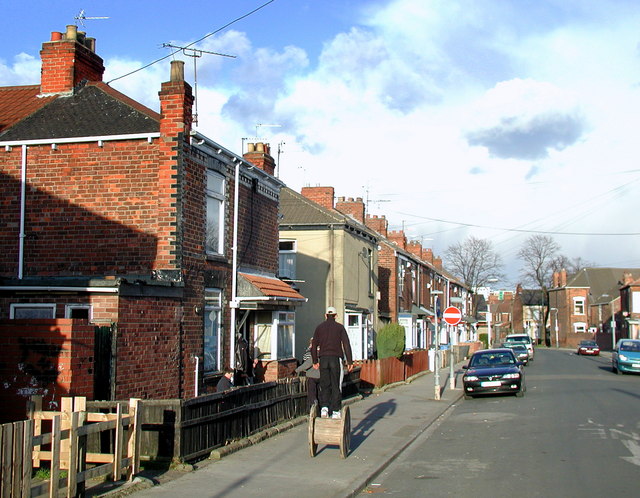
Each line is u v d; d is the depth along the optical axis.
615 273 100.06
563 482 9.70
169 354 13.95
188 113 15.39
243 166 18.41
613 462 11.12
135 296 12.84
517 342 48.81
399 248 41.75
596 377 32.25
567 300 98.81
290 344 20.70
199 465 10.12
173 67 15.16
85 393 10.31
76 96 17.06
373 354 34.06
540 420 16.44
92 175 15.34
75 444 7.47
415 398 21.94
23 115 16.75
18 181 15.70
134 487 8.48
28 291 12.77
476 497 8.91
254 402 12.80
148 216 14.98
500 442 13.44
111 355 11.94
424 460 11.73
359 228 30.86
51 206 15.48
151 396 13.14
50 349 10.07
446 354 39.00
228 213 17.45
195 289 15.38
